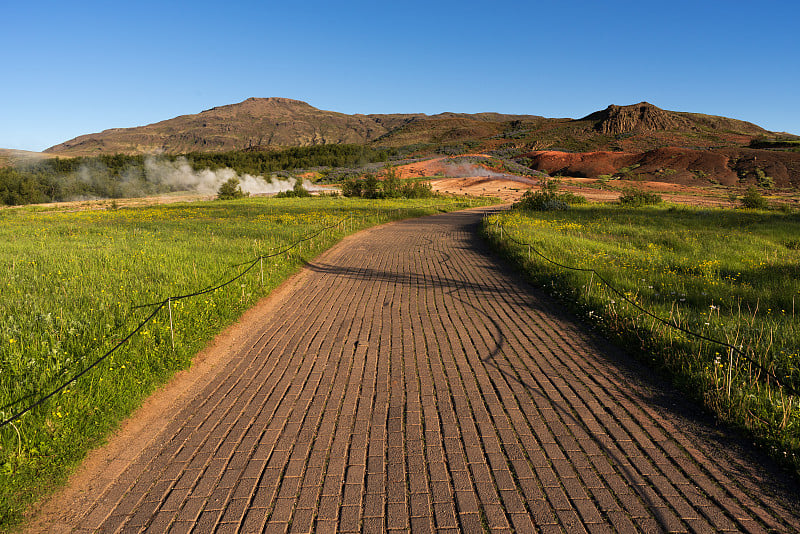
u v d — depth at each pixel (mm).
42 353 5426
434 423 4484
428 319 8117
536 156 122125
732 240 16922
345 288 10562
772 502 3336
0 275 9844
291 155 147375
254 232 18062
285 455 3982
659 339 6348
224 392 5273
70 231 19844
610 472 3689
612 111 191125
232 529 3121
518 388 5277
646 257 13438
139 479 3693
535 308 8836
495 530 3055
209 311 7793
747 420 4316
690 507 3279
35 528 3158
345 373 5758
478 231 22312
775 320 7109
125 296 7992
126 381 5133
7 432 3908
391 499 3383
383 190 51562
